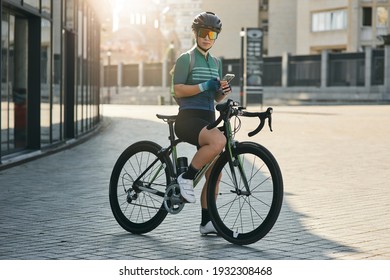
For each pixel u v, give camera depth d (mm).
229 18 96312
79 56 20672
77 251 6637
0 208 8984
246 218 6941
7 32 14273
